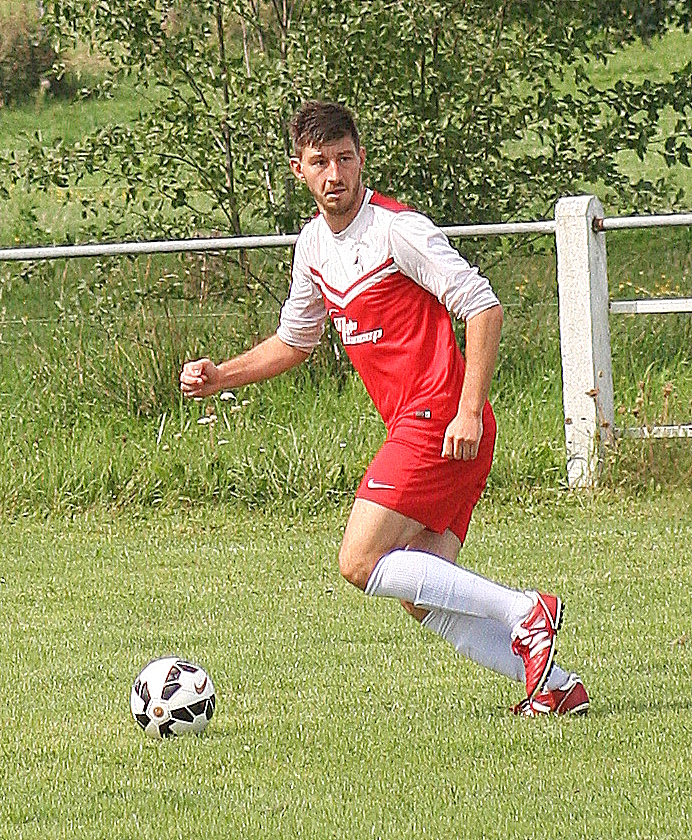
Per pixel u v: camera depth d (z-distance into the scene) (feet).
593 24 140.26
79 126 248.32
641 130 141.69
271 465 112.47
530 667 57.62
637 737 56.24
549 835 46.47
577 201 108.78
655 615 77.71
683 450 109.19
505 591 57.77
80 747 57.67
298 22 135.23
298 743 56.95
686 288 139.64
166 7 138.31
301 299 62.44
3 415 122.31
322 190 56.34
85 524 107.96
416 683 65.72
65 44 141.08
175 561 95.61
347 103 134.31
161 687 59.06
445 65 135.03
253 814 49.26
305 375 123.85
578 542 96.12
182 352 125.08
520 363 126.41
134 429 121.60
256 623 78.64
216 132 138.10
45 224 196.54
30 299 133.39
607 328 111.65
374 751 55.57
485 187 139.33
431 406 56.65
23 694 66.13
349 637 74.95
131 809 50.31
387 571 56.80
